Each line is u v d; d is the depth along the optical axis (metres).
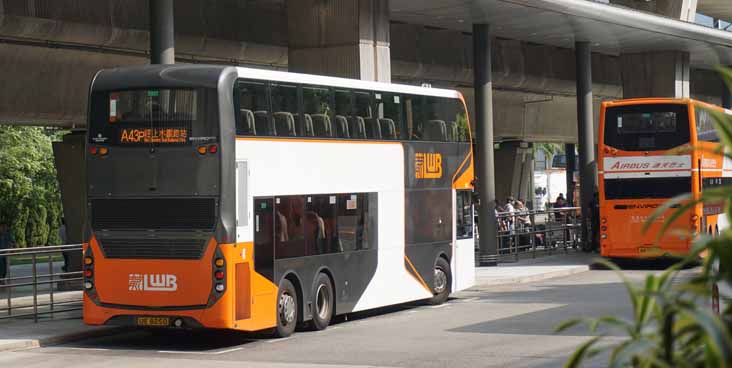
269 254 17.44
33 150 49.97
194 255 16.45
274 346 16.83
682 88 42.62
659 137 30.73
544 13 31.55
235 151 16.66
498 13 31.31
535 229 38.97
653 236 30.84
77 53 27.75
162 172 16.66
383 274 21.00
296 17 26.94
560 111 53.88
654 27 35.31
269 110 17.62
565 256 37.47
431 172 22.80
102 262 16.98
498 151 56.69
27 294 24.83
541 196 92.06
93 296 17.03
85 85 28.34
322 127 19.11
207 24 28.59
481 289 27.12
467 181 24.28
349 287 19.91
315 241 18.81
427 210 22.61
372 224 20.66
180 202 16.53
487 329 18.28
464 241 24.16
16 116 27.08
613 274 30.94
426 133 22.62
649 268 33.12
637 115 30.95
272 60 31.36
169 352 16.45
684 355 4.24
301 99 18.55
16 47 26.41
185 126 16.59
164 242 16.61
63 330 18.73
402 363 14.41
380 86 21.02
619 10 32.62
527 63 43.66
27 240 50.38
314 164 18.81
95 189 17.06
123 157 16.88
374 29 26.78
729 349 3.74
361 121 20.38
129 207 16.81
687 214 30.48
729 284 4.07
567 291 25.61
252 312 16.92
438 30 37.34
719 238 4.02
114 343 17.94
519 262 34.84
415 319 20.53
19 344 17.16
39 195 50.44
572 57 46.22
